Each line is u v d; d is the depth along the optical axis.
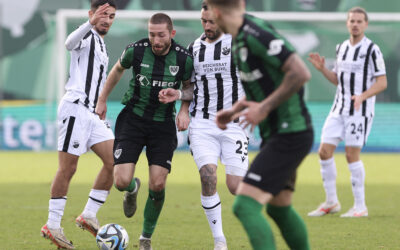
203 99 21.59
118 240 19.55
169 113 20.70
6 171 48.91
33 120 68.56
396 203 33.56
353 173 28.91
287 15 68.12
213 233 20.55
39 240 22.41
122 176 20.06
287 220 15.95
